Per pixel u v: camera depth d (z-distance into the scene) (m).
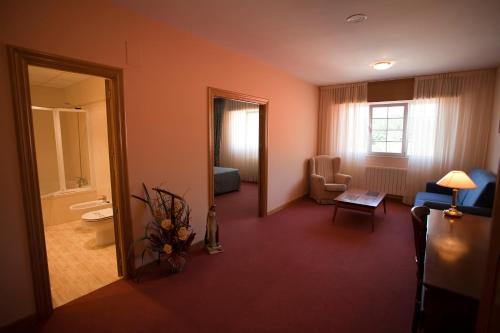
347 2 2.17
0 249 1.77
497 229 0.82
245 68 3.69
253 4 2.22
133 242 2.54
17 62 1.74
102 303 2.19
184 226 2.68
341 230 3.81
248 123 7.47
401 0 2.13
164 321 1.98
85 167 4.63
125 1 2.18
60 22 1.92
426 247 1.62
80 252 3.14
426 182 4.82
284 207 4.94
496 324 0.87
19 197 1.83
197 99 3.04
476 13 2.34
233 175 6.37
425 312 1.29
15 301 1.86
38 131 4.68
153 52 2.54
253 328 1.91
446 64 4.00
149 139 2.58
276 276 2.60
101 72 2.18
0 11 1.66
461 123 4.48
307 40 3.06
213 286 2.43
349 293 2.33
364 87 5.30
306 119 5.43
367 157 5.64
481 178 3.36
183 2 2.20
